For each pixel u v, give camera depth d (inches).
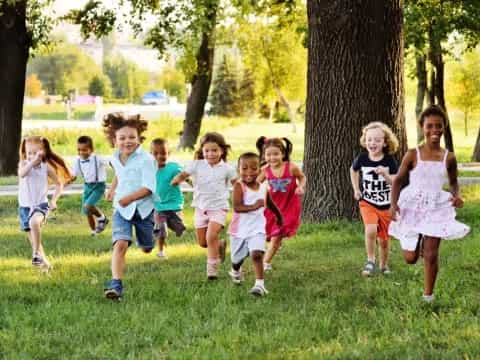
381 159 399.2
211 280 392.8
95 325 338.3
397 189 362.3
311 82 516.1
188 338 327.0
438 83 1112.2
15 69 909.8
